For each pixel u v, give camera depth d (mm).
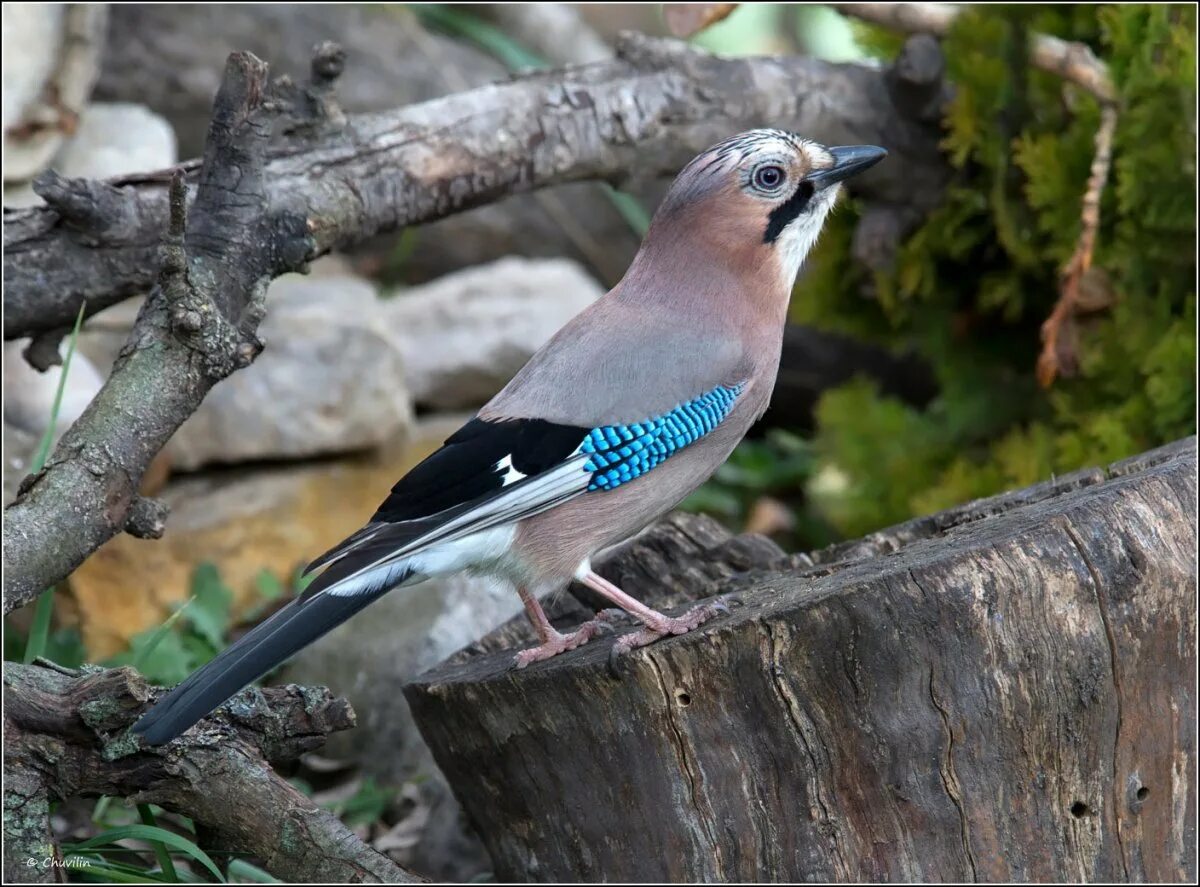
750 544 8422
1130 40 10188
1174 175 10000
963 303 11359
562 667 6684
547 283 13445
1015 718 6273
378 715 9812
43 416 10320
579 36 16031
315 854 6531
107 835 6672
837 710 6262
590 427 7191
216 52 13703
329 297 12398
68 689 6512
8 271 8680
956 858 6355
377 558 6602
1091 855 6473
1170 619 6434
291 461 11508
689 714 6430
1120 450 10078
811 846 6422
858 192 11070
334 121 9328
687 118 10328
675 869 6688
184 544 10727
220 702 5914
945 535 6957
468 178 9711
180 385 7395
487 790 7398
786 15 18453
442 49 14805
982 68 10523
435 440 12117
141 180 8977
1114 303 10383
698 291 7688
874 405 11430
